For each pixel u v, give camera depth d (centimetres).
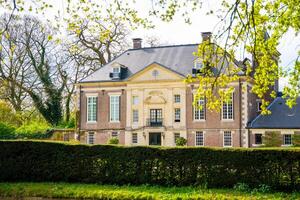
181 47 5509
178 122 5153
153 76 5262
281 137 4644
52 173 2098
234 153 1853
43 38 5534
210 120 5022
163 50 5588
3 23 4391
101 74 5619
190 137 5097
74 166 2077
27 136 4984
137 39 5978
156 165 1953
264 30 1287
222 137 4956
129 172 1991
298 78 1429
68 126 5909
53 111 5712
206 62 1285
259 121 4816
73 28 1288
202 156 1895
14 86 5419
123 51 6038
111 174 2014
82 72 6116
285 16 1308
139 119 5325
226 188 1838
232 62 1341
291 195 1677
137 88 5350
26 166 2125
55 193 1845
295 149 1778
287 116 4722
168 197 1680
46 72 5653
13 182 2098
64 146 2103
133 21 1302
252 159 1823
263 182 1798
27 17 5378
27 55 5506
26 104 5769
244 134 4825
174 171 1927
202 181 1883
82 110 5631
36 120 5794
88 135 5591
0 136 4775
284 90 1453
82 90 5656
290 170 1766
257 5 1252
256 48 1269
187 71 5122
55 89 5750
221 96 1314
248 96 4897
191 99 5091
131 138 5359
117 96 5481
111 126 5478
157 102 5238
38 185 1986
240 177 1836
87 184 2006
